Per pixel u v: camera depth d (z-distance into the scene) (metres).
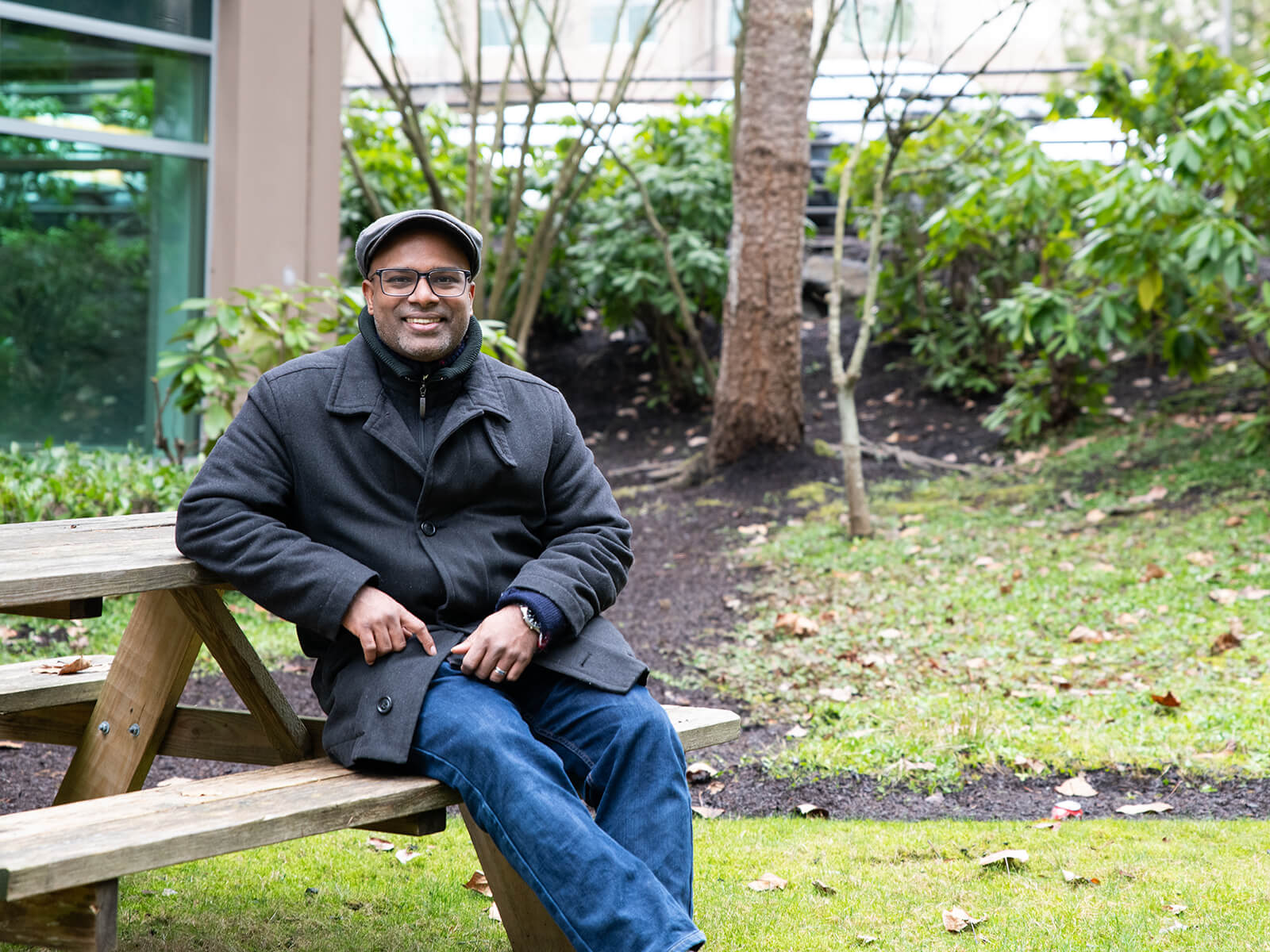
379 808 2.13
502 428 2.55
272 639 5.47
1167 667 4.81
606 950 2.01
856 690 4.84
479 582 2.47
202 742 2.84
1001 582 6.10
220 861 3.15
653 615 6.11
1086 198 8.35
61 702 2.81
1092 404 8.80
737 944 2.56
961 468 8.62
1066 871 2.93
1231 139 6.44
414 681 2.29
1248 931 2.53
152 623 2.54
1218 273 6.41
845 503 7.88
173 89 8.23
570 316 11.25
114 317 8.16
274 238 8.42
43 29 7.64
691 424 10.48
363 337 2.55
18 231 7.70
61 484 5.86
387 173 10.77
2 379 7.70
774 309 8.58
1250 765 3.73
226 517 2.31
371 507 2.46
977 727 4.14
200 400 7.02
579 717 2.40
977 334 9.89
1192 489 7.21
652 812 2.24
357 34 8.76
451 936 2.66
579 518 2.62
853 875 3.00
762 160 8.42
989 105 10.12
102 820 1.95
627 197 10.34
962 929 2.60
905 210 10.27
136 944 2.56
